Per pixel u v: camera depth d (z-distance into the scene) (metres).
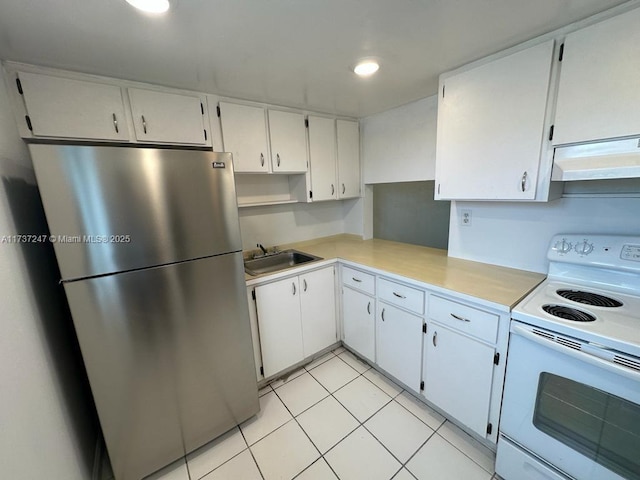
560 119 1.19
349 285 2.16
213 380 1.48
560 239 1.43
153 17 0.95
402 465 1.37
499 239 1.73
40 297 1.10
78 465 1.15
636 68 0.99
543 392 1.10
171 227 1.26
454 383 1.50
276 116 2.04
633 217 1.25
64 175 1.01
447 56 1.39
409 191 2.68
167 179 1.23
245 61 1.33
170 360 1.33
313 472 1.36
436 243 2.55
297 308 2.05
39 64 1.23
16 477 0.70
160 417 1.34
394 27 1.11
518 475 1.21
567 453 1.04
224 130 1.80
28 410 0.82
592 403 0.97
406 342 1.75
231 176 1.41
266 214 2.46
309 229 2.77
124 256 1.16
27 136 1.22
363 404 1.78
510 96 1.33
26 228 1.08
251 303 1.81
